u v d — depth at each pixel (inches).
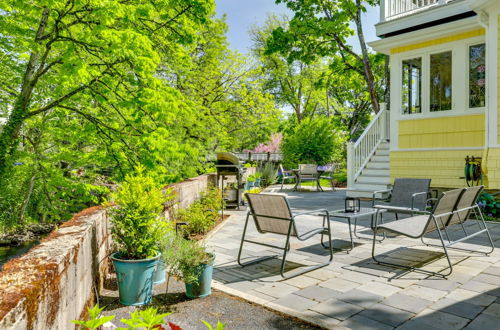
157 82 337.4
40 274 68.4
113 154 383.6
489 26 323.0
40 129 427.2
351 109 1272.1
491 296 138.2
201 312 127.5
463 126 379.9
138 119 356.8
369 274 167.5
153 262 135.0
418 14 416.8
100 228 145.7
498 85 319.0
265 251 212.4
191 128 576.1
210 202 309.6
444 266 177.3
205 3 387.5
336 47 639.8
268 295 144.3
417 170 413.1
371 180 454.9
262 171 705.0
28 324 56.9
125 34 294.5
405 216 325.1
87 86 349.1
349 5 585.6
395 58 430.9
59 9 318.0
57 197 460.8
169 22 391.5
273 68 1330.0
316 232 189.0
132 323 55.0
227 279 164.2
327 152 786.2
